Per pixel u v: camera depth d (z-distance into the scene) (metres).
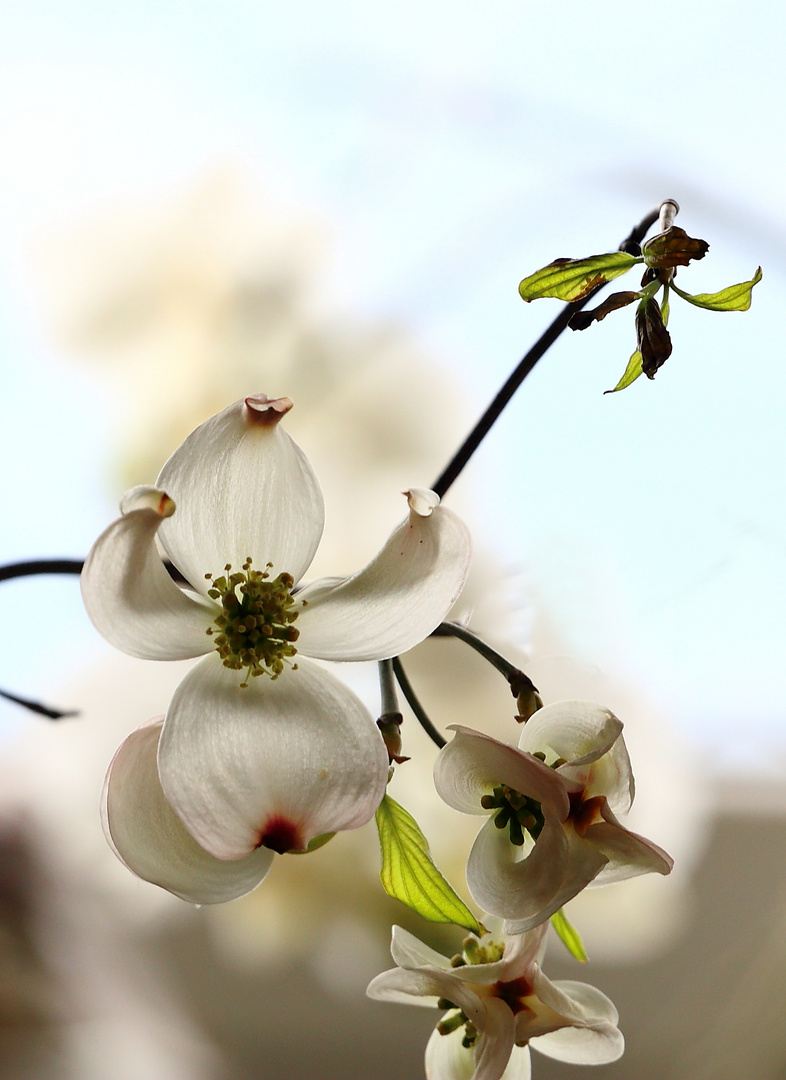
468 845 1.06
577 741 0.87
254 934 1.23
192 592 0.88
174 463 0.87
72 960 1.52
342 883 1.16
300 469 0.88
